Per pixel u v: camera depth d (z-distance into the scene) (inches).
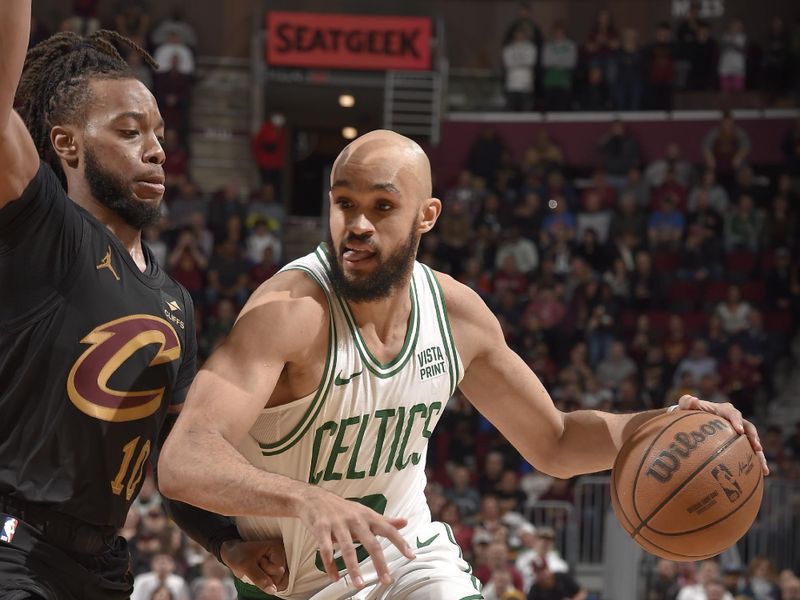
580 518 499.8
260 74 791.1
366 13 847.1
